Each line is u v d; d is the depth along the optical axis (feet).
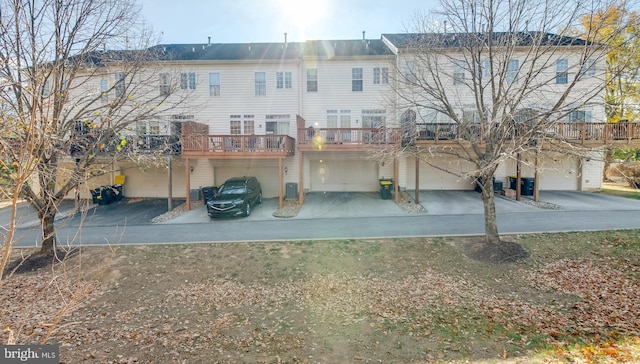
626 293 19.93
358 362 14.44
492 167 24.93
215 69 58.08
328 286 22.91
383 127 44.86
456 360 14.25
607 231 29.96
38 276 24.48
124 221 41.55
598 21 21.65
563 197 50.44
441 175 59.67
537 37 25.50
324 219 40.14
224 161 58.85
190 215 44.91
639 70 26.08
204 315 19.34
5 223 39.40
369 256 27.25
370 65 57.36
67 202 55.16
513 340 15.66
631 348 14.38
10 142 9.20
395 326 17.51
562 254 26.11
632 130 44.45
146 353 15.37
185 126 48.03
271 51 63.21
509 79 42.86
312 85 58.34
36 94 8.59
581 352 14.28
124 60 30.07
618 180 65.98
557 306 18.92
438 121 52.19
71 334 17.11
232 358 14.94
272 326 17.93
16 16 13.05
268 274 24.94
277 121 58.39
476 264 25.27
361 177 60.29
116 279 24.23
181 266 26.32
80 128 27.53
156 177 59.31
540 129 23.75
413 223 36.60
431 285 22.53
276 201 53.57
